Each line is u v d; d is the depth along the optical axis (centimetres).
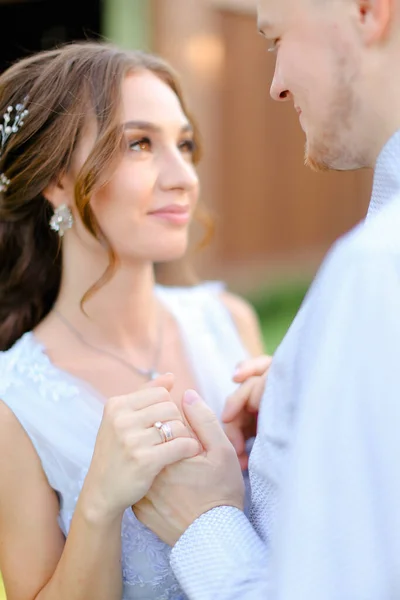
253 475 118
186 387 176
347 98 104
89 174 149
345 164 110
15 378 153
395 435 85
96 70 154
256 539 112
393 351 86
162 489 123
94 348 166
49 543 147
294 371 107
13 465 147
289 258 710
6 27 603
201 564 111
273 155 671
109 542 127
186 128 162
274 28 109
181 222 158
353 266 91
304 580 87
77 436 151
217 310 198
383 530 85
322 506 87
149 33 508
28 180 161
